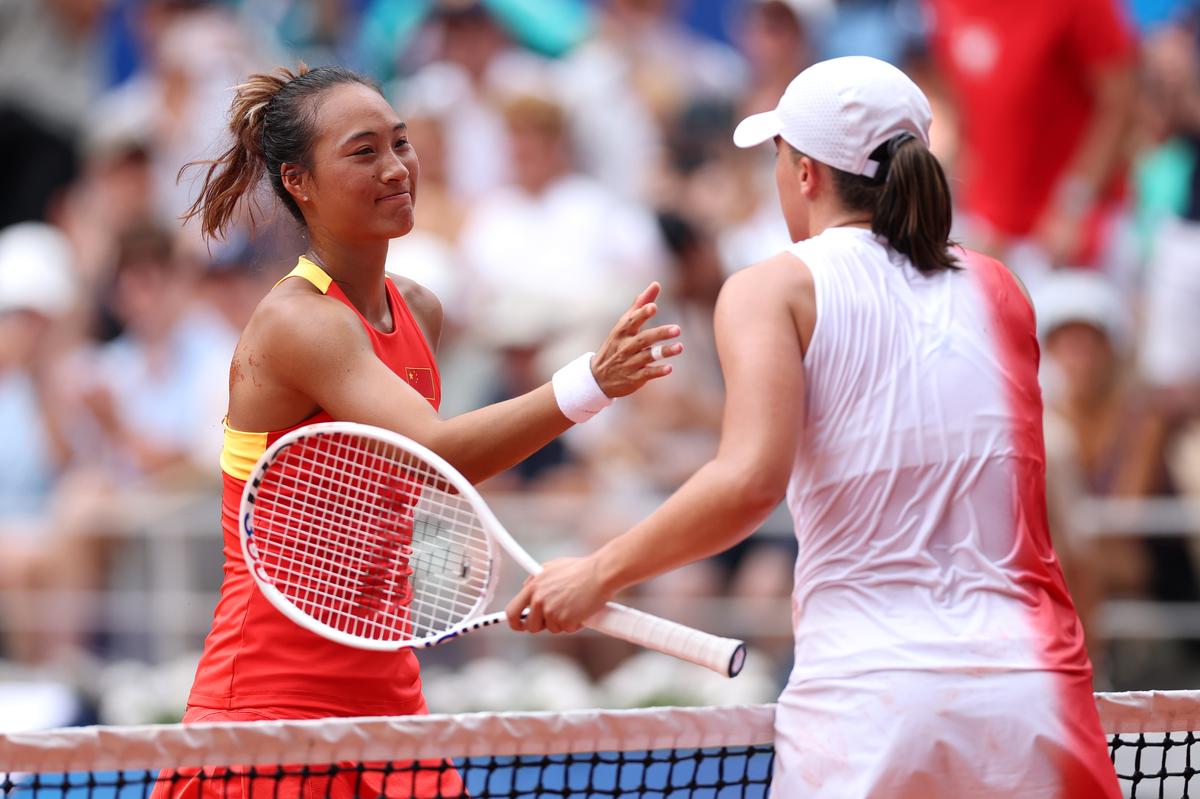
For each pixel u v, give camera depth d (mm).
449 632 10867
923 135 11023
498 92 31641
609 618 10828
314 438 11711
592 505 25062
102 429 29016
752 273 10750
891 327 10523
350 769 11664
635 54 32812
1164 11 33469
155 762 10477
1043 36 29578
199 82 32531
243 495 11117
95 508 26297
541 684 23422
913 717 9969
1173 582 24953
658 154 31312
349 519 11461
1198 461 27266
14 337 29156
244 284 29250
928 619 10188
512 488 26422
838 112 10805
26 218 33094
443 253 29562
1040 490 10773
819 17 32344
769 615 25094
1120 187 29891
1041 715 10062
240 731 10555
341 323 11445
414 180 11898
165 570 25984
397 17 34156
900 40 31969
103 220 31703
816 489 10516
